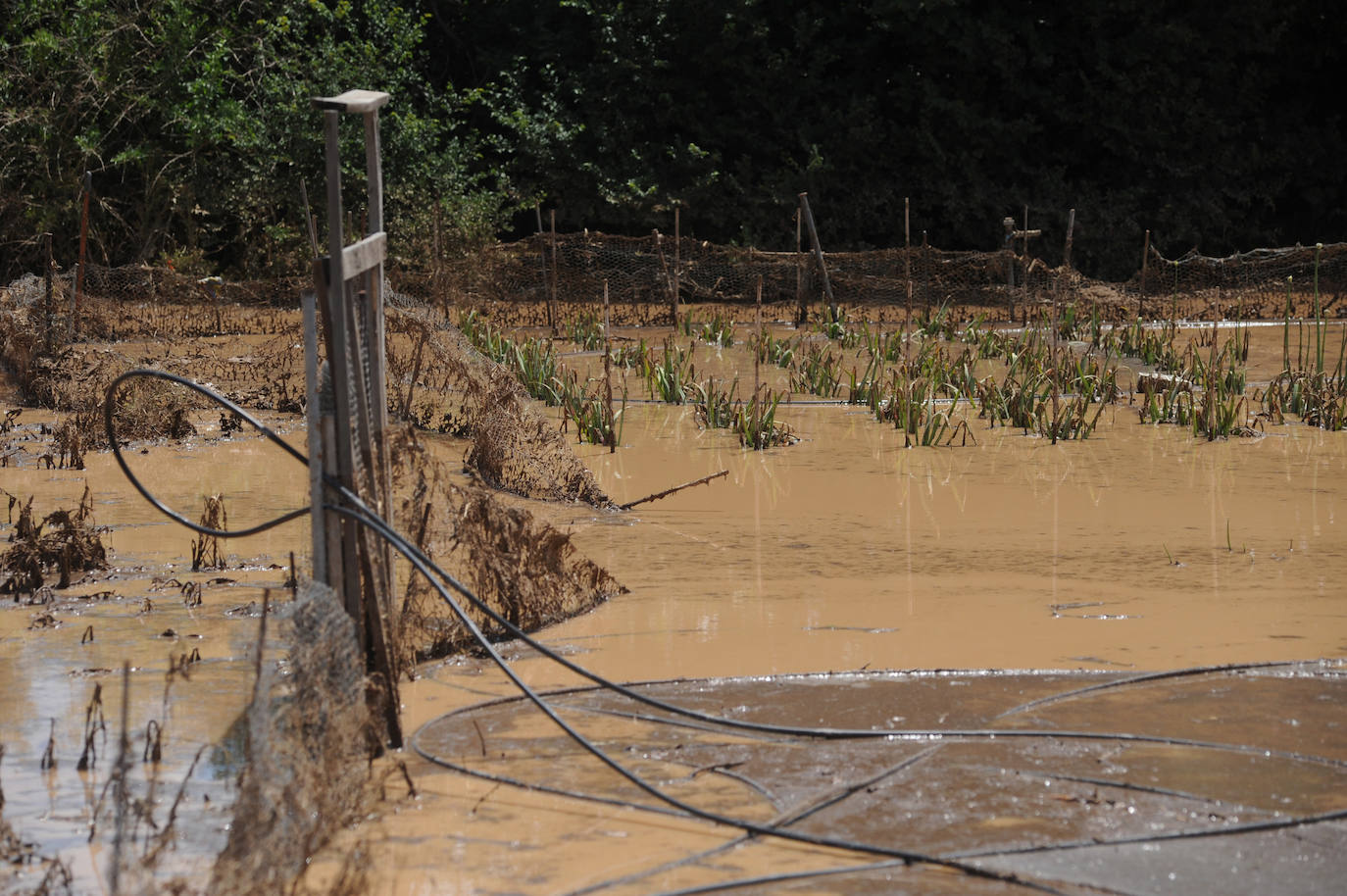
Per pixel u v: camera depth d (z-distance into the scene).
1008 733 6.21
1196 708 6.54
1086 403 15.02
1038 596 8.62
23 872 4.95
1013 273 26.78
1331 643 7.62
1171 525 10.59
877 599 8.59
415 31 29.50
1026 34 32.09
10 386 17.61
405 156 28.72
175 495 11.73
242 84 30.14
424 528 7.30
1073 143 33.59
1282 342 22.17
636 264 28.12
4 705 6.65
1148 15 32.00
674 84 32.03
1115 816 5.35
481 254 26.41
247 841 4.47
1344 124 34.62
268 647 7.39
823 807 5.45
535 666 7.32
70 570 9.23
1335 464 13.15
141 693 6.78
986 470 12.93
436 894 4.76
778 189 31.69
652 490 12.03
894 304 26.97
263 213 29.11
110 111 28.77
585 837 5.21
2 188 27.98
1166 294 28.00
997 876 4.83
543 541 8.11
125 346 20.91
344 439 6.33
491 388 11.64
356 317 6.55
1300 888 4.74
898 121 33.06
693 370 18.41
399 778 5.79
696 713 6.39
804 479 12.48
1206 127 32.72
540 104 32.94
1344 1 32.94
